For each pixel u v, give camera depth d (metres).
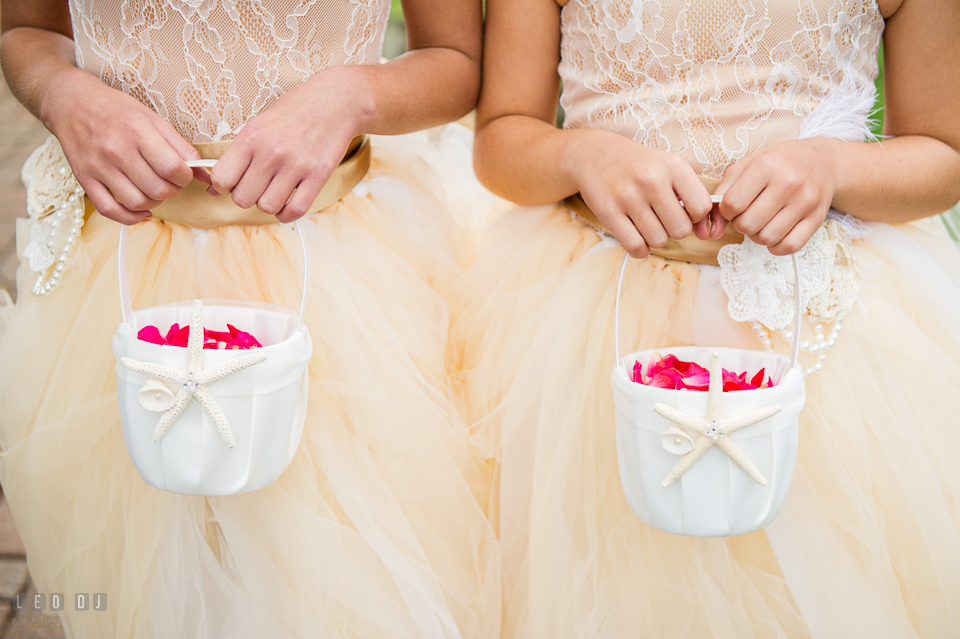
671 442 0.70
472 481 0.96
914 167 0.88
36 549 0.90
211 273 0.88
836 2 0.85
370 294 0.91
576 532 0.88
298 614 0.83
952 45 0.87
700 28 0.86
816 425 0.85
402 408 0.89
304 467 0.85
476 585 0.92
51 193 0.91
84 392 0.88
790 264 0.85
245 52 0.84
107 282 0.89
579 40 0.96
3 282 2.09
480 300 1.01
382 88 0.87
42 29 1.00
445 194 1.16
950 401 0.85
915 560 0.85
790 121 0.88
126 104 0.76
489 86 1.05
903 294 0.91
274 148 0.74
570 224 1.01
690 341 0.90
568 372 0.91
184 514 0.85
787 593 0.87
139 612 0.85
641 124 0.91
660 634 0.86
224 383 0.68
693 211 0.77
